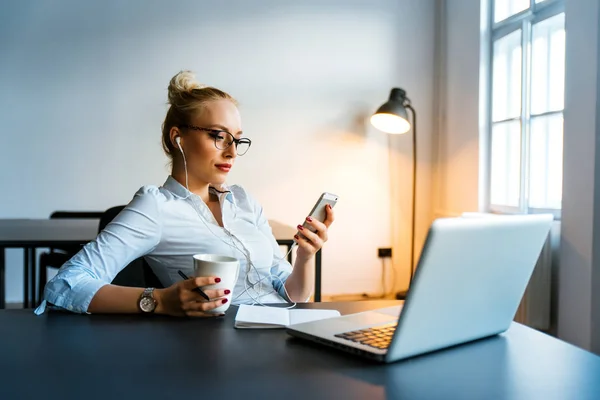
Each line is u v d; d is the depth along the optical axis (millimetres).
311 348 916
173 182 1398
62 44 3996
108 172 4102
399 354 840
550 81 3252
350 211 4445
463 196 4113
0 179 3949
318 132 4375
